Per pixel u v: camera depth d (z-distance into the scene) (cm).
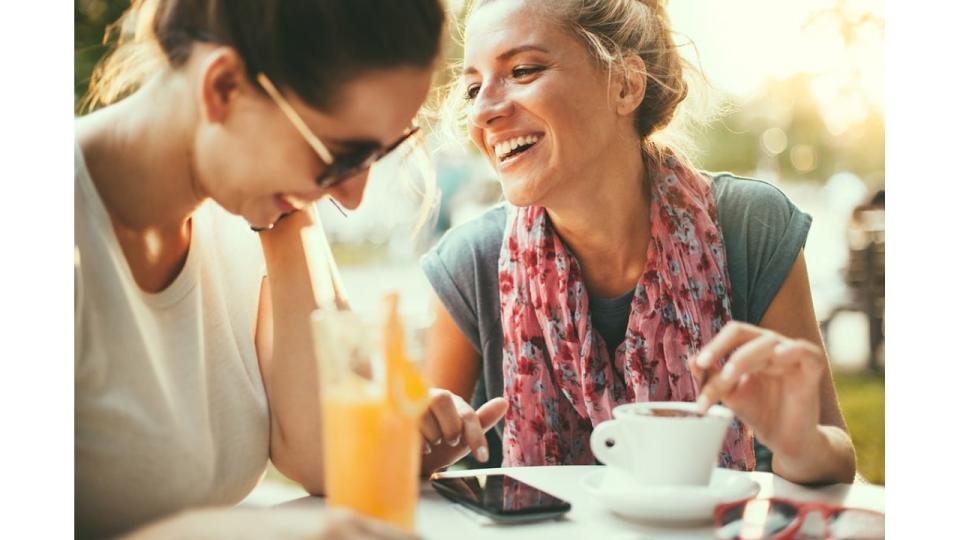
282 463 114
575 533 87
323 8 83
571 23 139
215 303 111
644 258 155
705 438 93
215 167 91
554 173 142
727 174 167
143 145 96
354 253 433
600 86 143
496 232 167
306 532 64
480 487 102
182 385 102
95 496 95
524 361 157
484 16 143
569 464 159
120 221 98
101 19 190
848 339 452
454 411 111
